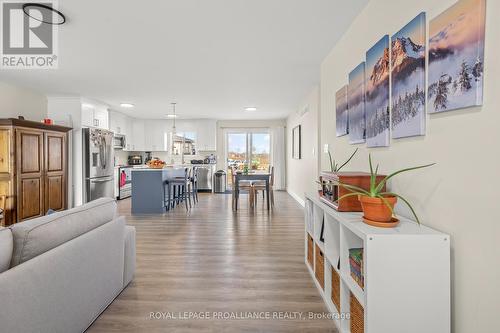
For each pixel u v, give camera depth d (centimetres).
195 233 360
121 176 666
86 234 155
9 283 101
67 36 260
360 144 220
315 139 440
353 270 150
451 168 120
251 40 270
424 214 138
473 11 105
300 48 290
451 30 117
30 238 119
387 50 173
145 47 286
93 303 160
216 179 801
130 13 219
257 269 244
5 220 352
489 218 101
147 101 558
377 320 117
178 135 806
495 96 99
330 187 190
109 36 260
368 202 135
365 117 206
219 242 321
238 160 848
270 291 204
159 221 430
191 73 373
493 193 100
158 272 237
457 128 116
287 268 246
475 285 108
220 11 216
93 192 514
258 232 365
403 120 154
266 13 219
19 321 106
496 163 99
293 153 676
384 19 180
